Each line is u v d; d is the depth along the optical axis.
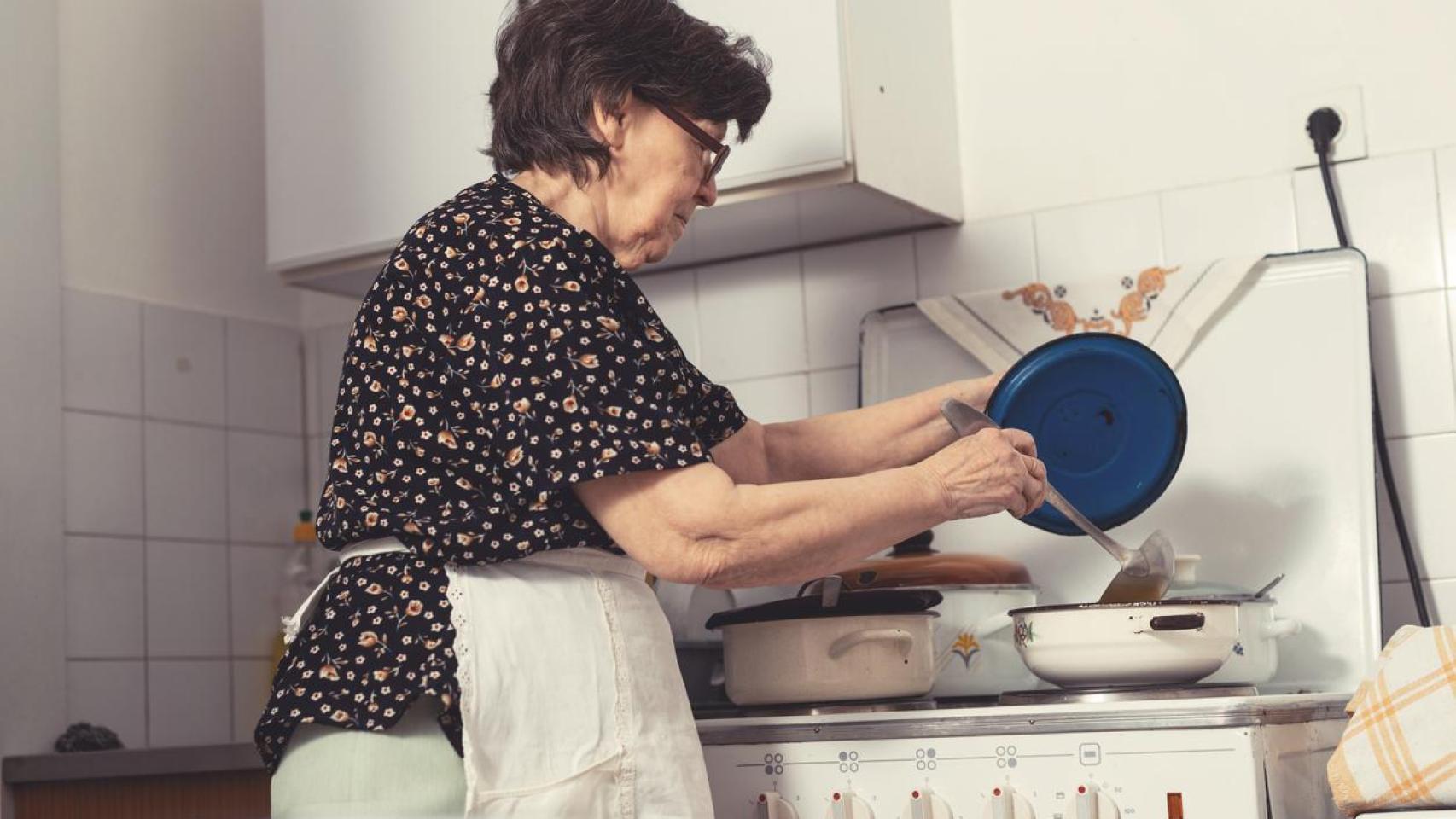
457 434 1.14
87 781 1.91
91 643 2.09
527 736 1.13
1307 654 1.65
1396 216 1.73
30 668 1.99
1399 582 1.69
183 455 2.25
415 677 1.09
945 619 1.56
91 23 2.22
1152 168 1.87
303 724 1.11
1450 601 1.67
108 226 2.20
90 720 2.07
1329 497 1.68
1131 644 1.35
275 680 1.16
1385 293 1.73
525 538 1.14
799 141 1.74
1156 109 1.87
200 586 2.25
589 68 1.23
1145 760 1.25
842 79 1.72
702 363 2.11
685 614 1.70
